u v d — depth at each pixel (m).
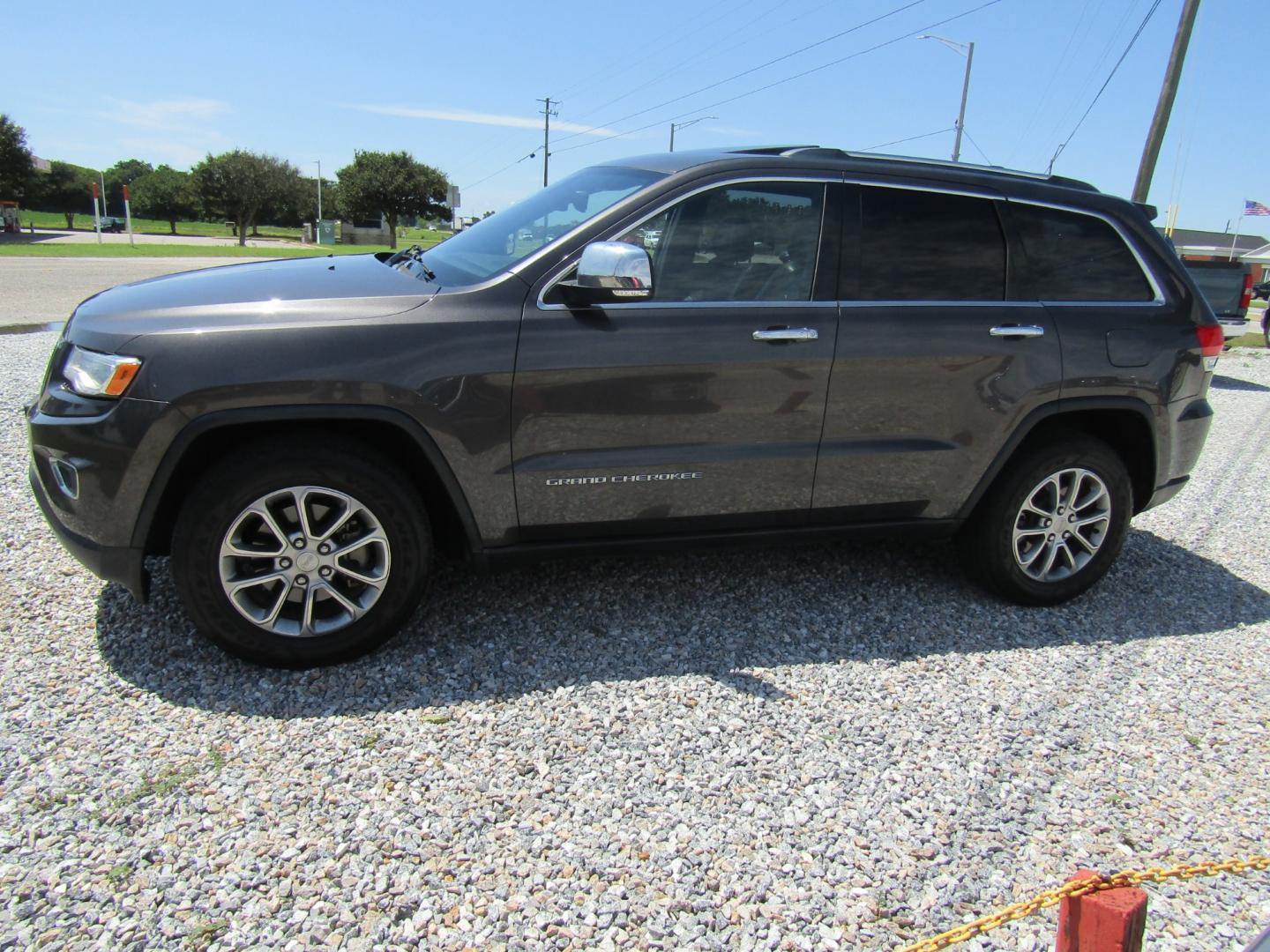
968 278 3.65
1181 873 1.72
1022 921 2.21
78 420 2.87
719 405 3.34
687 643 3.51
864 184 3.56
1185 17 15.09
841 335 3.43
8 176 46.66
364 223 73.69
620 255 2.94
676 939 2.10
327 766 2.65
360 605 3.14
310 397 2.91
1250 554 4.96
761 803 2.60
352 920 2.10
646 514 3.42
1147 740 3.04
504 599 3.79
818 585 4.11
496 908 2.16
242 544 3.00
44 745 2.66
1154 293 3.95
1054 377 3.72
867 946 2.12
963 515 3.81
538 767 2.70
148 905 2.10
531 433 3.17
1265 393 11.20
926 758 2.86
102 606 3.53
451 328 3.05
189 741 2.73
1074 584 4.03
